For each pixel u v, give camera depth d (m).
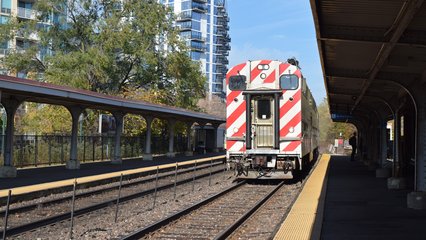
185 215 11.92
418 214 11.48
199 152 48.31
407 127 21.52
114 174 20.55
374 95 18.00
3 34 41.03
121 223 11.11
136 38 43.59
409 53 11.69
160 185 19.19
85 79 40.31
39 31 41.88
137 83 46.31
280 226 9.81
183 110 34.22
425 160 12.61
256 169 18.61
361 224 10.13
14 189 15.19
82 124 39.00
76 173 21.25
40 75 42.34
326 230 9.48
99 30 43.09
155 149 41.47
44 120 37.22
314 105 29.47
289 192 16.97
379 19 8.95
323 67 13.62
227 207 13.37
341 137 72.19
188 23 128.75
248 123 18.33
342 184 18.62
